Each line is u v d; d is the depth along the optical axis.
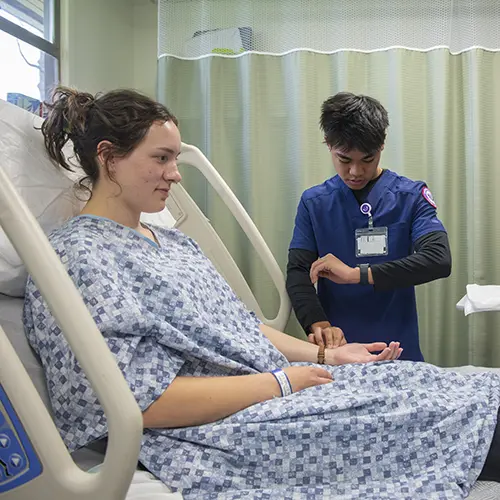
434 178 2.62
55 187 1.38
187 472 0.97
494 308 1.83
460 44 2.65
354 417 1.01
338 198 1.93
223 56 2.65
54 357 1.02
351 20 2.63
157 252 1.23
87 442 0.96
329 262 1.78
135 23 3.25
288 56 2.63
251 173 2.61
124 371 0.97
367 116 1.71
